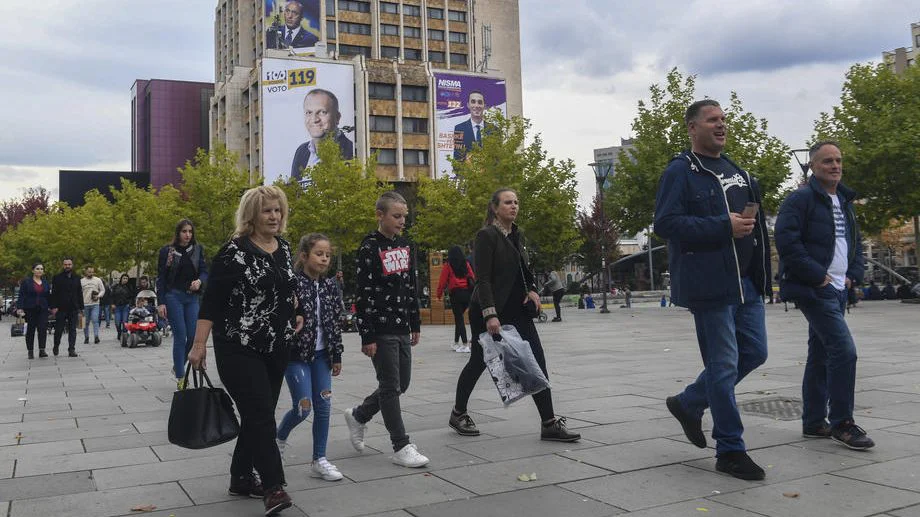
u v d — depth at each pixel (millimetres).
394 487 4133
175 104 116562
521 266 5371
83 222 49250
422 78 71250
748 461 4148
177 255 8789
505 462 4641
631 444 5051
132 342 17031
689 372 9133
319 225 43969
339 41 79375
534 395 5258
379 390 4742
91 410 7363
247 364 3738
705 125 4465
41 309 14266
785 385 7629
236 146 73375
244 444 4035
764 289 4520
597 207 58312
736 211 4418
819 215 4953
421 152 71438
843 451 4707
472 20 85562
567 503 3754
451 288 13711
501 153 39844
